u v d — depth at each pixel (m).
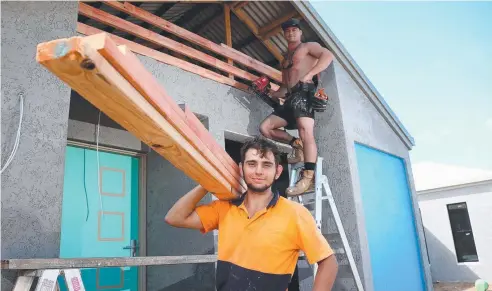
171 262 2.53
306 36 5.24
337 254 4.29
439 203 11.10
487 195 10.22
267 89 4.17
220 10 5.52
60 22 2.81
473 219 10.38
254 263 1.37
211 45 4.11
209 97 3.99
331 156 4.61
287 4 5.09
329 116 4.74
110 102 0.93
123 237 3.92
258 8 5.34
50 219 2.43
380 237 4.88
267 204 1.48
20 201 2.31
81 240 3.59
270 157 1.48
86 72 0.78
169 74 3.67
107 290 3.69
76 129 3.76
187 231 3.74
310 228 1.44
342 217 4.38
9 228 2.23
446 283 10.33
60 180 2.53
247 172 1.47
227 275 1.41
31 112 2.50
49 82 2.64
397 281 4.91
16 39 2.54
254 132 4.39
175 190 3.93
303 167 3.81
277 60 6.26
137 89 0.93
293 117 4.00
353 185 4.41
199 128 1.31
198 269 3.59
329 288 1.39
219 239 1.52
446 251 10.77
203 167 1.29
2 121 2.36
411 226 5.77
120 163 4.11
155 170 4.18
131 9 3.50
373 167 5.23
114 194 3.97
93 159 3.90
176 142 1.12
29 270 1.97
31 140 2.46
